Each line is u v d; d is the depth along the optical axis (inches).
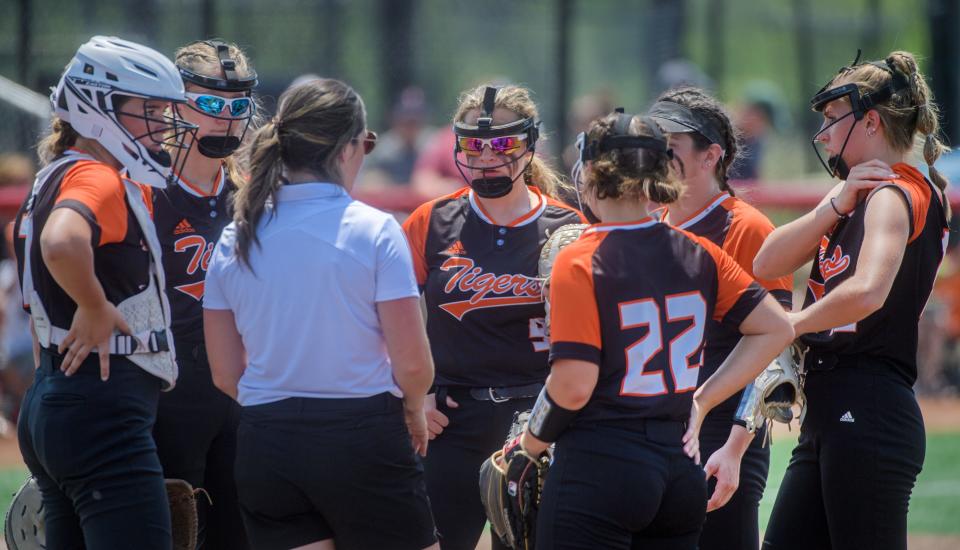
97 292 492.7
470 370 598.2
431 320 609.6
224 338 518.0
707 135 569.6
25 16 1505.9
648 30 2012.8
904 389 533.0
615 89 2368.4
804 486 553.6
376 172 1843.0
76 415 503.2
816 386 543.2
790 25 2598.4
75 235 482.3
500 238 599.2
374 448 494.9
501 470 511.2
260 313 495.5
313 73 2057.1
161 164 532.1
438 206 622.5
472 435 599.2
